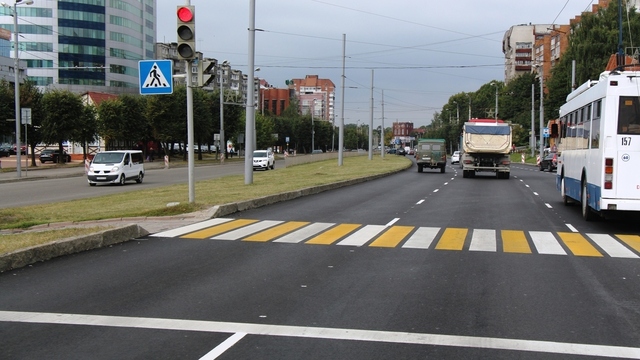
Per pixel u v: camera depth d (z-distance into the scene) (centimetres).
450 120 15025
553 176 4388
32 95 5303
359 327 627
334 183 2827
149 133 7100
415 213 1747
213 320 649
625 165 1350
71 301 727
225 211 1664
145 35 11631
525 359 535
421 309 698
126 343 571
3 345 565
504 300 743
